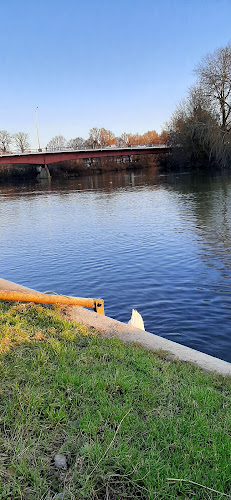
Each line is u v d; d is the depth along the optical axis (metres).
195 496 2.55
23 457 2.81
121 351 4.84
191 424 3.25
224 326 7.91
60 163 82.38
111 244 16.53
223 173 49.19
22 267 14.02
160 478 2.68
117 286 11.05
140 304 9.52
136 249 15.28
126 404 3.52
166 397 3.72
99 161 92.81
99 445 2.94
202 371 4.45
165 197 31.78
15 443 2.96
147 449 2.96
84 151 67.88
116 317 8.86
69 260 14.47
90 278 12.06
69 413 3.40
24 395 3.51
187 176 51.16
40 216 27.12
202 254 13.70
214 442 3.00
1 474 2.67
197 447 2.96
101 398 3.58
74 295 10.63
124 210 26.88
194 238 16.25
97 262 13.87
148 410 3.49
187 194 32.00
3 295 6.64
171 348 5.16
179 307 9.09
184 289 10.30
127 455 2.84
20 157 63.16
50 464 2.84
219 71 50.44
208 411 3.46
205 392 3.74
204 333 7.67
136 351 4.90
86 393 3.69
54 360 4.43
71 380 3.86
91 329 5.77
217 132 50.25
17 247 17.44
